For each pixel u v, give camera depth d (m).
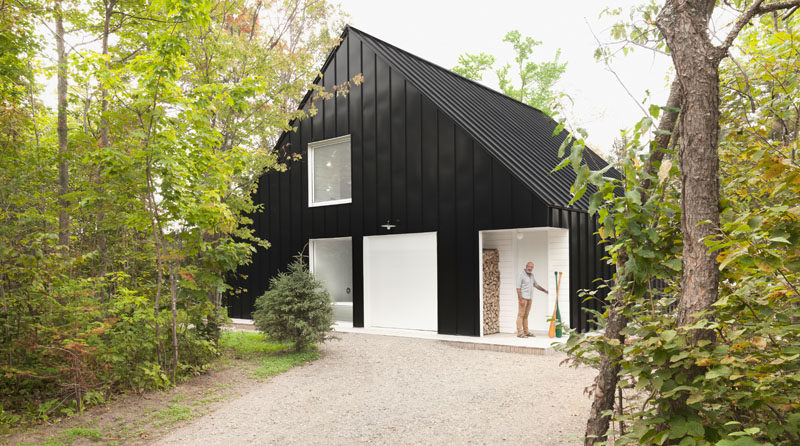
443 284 11.04
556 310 10.21
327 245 13.67
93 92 7.94
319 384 7.22
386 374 7.77
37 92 9.41
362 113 12.66
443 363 8.51
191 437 5.23
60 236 7.56
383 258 12.20
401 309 11.85
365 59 12.67
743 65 4.00
